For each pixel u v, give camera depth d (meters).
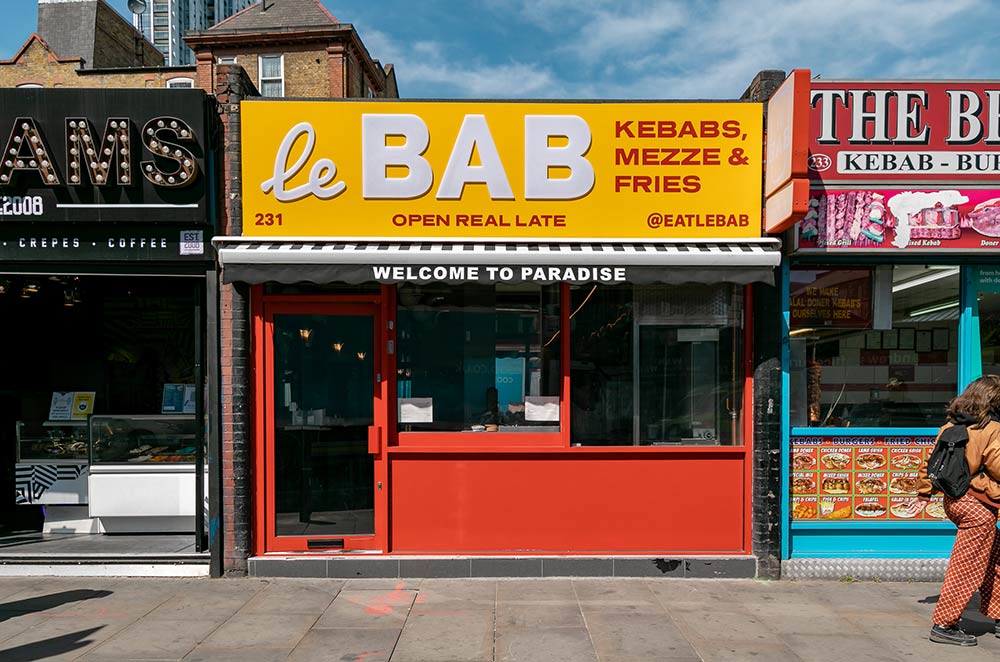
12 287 7.38
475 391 5.85
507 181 5.61
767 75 5.66
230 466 5.59
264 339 5.68
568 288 5.82
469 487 5.70
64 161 5.43
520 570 5.55
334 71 20.00
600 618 4.71
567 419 5.76
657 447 5.69
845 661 4.09
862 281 5.87
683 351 5.88
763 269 5.23
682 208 5.64
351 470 5.79
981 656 4.18
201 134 5.48
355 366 5.81
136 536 6.55
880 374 5.88
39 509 7.01
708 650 4.22
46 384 7.45
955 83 5.48
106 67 22.80
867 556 5.66
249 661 4.06
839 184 5.51
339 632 4.48
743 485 5.70
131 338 7.53
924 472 4.96
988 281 5.84
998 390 4.28
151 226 5.58
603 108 5.61
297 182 5.58
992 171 5.51
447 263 5.20
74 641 4.35
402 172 5.61
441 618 4.70
